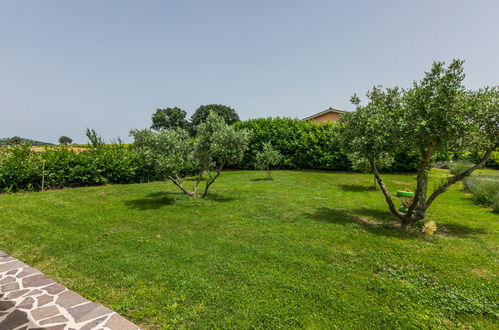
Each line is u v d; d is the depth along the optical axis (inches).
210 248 167.0
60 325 94.3
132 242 176.7
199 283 123.6
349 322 97.3
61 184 405.1
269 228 209.2
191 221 228.4
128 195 344.2
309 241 180.7
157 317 99.8
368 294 116.4
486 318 100.7
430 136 182.2
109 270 137.0
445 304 109.0
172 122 2053.4
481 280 128.8
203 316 100.7
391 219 242.4
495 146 193.3
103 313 102.3
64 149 459.2
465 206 303.0
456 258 153.9
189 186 441.1
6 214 240.4
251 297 112.9
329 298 112.1
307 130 711.7
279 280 127.0
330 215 251.0
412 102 194.4
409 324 96.3
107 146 620.1
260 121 775.1
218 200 317.4
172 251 161.8
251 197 337.7
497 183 316.2
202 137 313.1
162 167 290.4
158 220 230.2
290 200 317.4
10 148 463.2
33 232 195.5
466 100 173.8
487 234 201.5
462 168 509.0
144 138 295.3
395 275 133.4
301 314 101.8
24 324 94.8
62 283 125.9
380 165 385.1
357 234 195.2
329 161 661.3
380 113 211.9
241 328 94.4
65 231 198.2
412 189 410.6
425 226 204.7
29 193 348.2
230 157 301.7
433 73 180.7
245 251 162.6
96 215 243.4
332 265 144.0
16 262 147.4
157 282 125.3
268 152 547.8
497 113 180.5
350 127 232.4
